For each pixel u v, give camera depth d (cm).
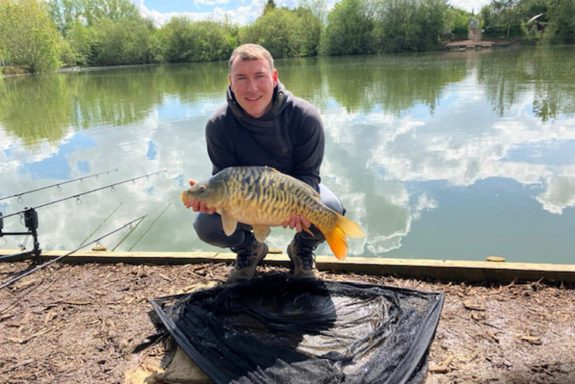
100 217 553
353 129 946
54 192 646
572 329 212
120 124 1130
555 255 419
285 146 236
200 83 2202
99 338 226
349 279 272
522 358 195
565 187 567
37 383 197
